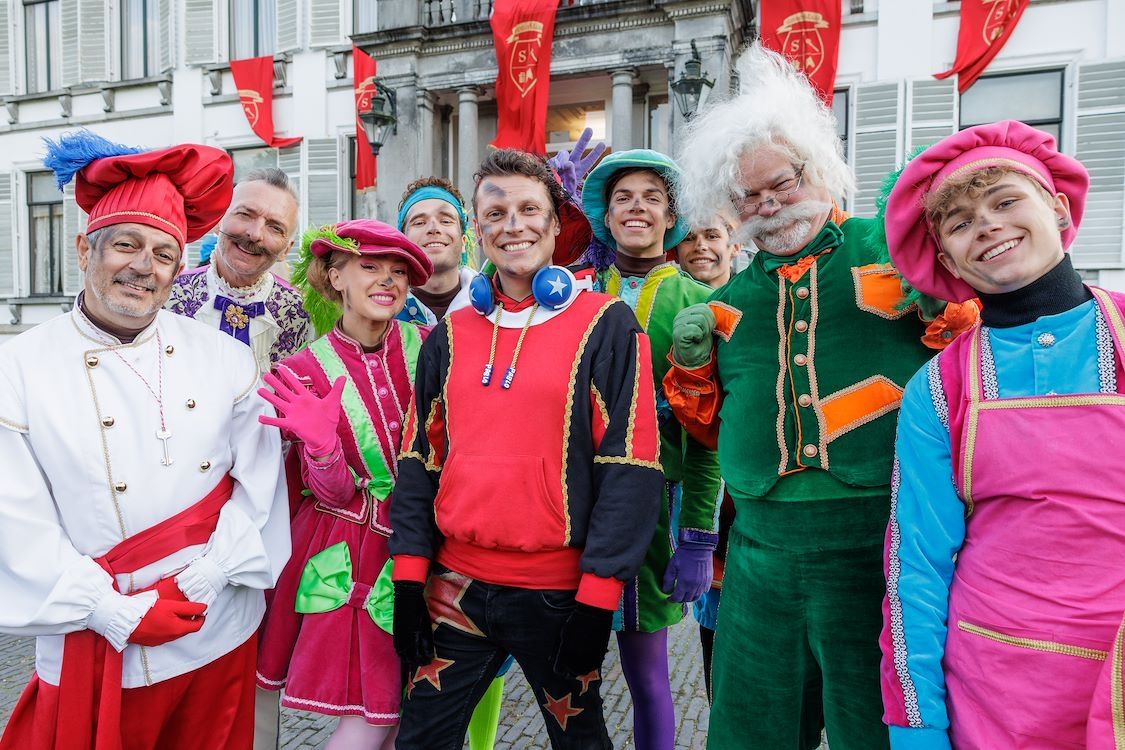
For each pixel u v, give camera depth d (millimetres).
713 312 1718
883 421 1448
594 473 1549
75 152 1459
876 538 1440
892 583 1284
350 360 1862
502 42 8625
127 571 1457
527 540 1494
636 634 2055
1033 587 1124
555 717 1575
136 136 11445
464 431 1567
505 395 1548
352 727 1694
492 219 1657
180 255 1553
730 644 1586
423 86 9383
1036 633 1106
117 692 1410
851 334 1501
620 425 1518
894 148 8094
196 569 1475
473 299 1666
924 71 8031
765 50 1722
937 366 1301
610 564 1432
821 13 7863
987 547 1190
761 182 1554
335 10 10320
